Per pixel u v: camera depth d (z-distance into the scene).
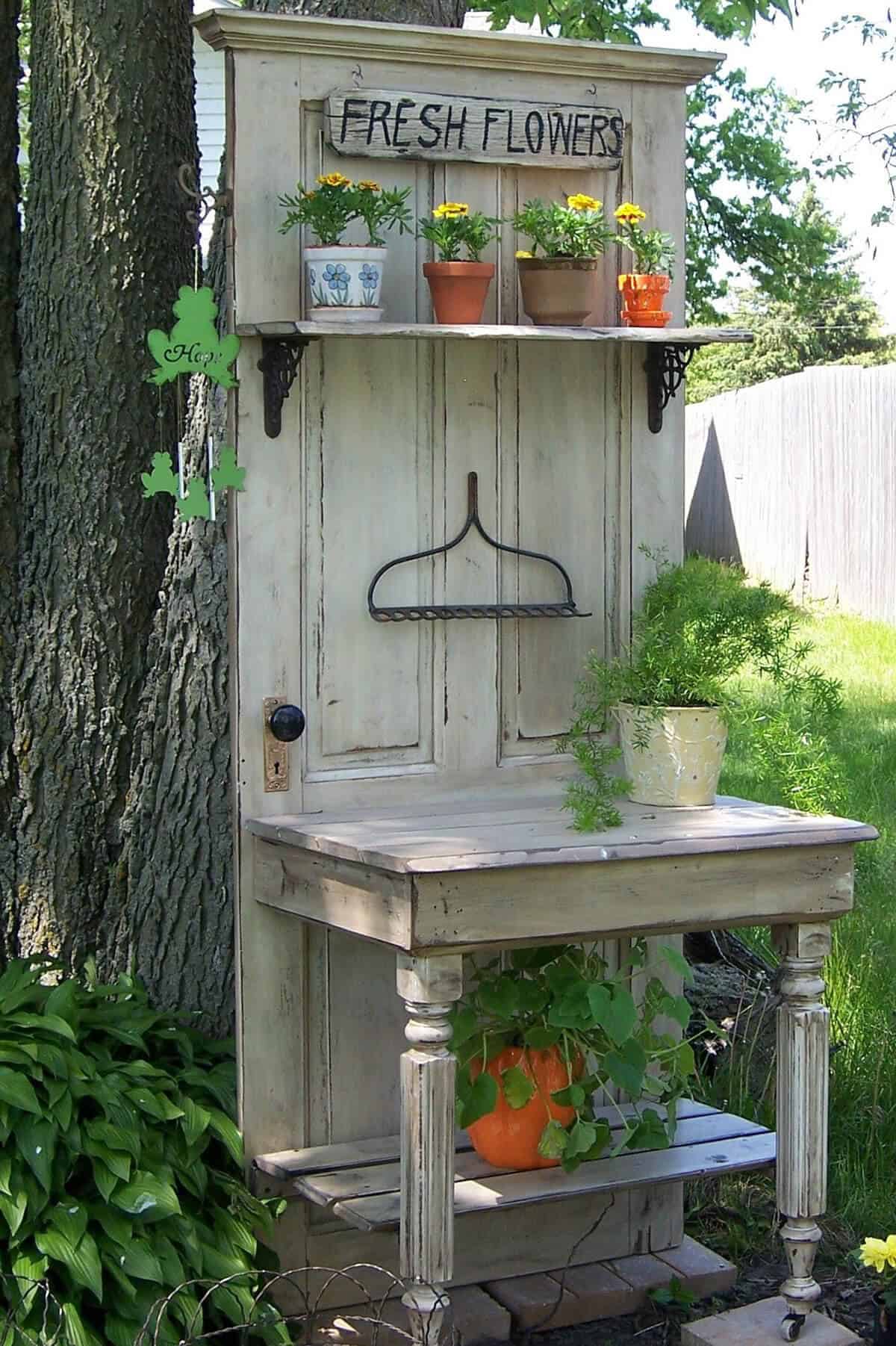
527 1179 2.97
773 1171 3.92
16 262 3.85
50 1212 2.77
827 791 3.33
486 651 3.27
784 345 25.39
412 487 3.18
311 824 3.00
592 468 3.36
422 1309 2.71
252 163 2.99
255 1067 3.10
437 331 2.92
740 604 3.19
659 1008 3.12
